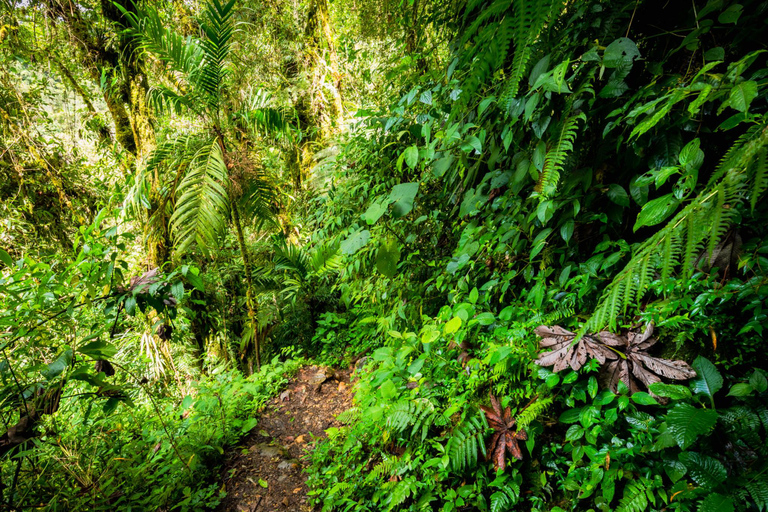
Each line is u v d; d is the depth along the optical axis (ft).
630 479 4.44
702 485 3.83
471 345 7.12
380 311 11.10
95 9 16.28
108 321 8.96
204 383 12.59
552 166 4.36
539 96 4.13
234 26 10.08
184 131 16.24
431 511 5.84
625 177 5.05
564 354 5.13
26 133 15.92
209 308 16.22
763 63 3.75
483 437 5.73
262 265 17.72
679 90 2.59
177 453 8.09
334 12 19.10
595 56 4.03
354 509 6.80
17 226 15.30
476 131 5.84
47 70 16.65
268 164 18.17
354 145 12.81
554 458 5.40
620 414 4.76
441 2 7.88
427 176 8.62
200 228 10.60
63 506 6.70
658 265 2.10
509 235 6.18
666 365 4.48
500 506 5.18
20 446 5.78
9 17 14.94
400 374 7.79
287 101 19.66
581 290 5.33
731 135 4.03
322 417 10.54
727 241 4.19
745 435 3.84
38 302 5.97
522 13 2.23
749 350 4.17
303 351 15.67
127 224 16.63
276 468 8.55
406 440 7.07
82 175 18.44
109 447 8.71
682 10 4.19
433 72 7.98
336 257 11.26
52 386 5.82
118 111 17.58
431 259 9.45
